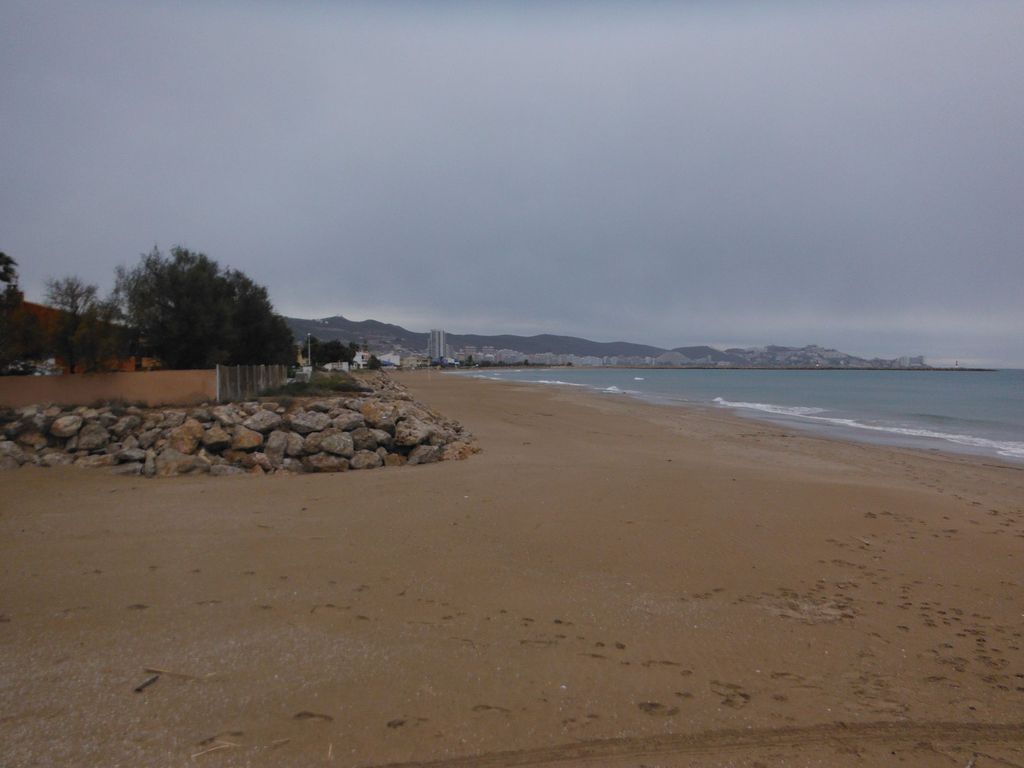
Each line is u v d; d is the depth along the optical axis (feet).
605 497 32.14
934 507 32.99
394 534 25.04
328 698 12.50
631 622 17.30
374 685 13.11
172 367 71.46
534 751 11.02
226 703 12.18
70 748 10.55
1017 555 25.48
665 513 29.25
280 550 22.66
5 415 45.98
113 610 16.84
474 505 29.99
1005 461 57.11
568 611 17.95
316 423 45.80
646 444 61.62
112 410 47.21
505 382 266.57
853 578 21.99
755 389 212.43
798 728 12.15
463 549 23.32
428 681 13.38
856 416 106.42
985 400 152.46
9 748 10.50
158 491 33.47
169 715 11.69
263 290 103.45
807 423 92.38
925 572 22.99
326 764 10.39
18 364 56.59
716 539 25.64
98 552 22.07
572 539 24.93
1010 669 15.29
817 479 40.63
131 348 68.80
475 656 14.74
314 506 29.78
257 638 15.29
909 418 103.09
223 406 48.80
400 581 19.86
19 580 19.06
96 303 56.95
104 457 41.52
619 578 20.99
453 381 265.54
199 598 17.87
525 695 12.98
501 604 18.28
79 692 12.44
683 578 21.26
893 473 47.85
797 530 27.48
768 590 20.48
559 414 98.12
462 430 60.85
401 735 11.32
